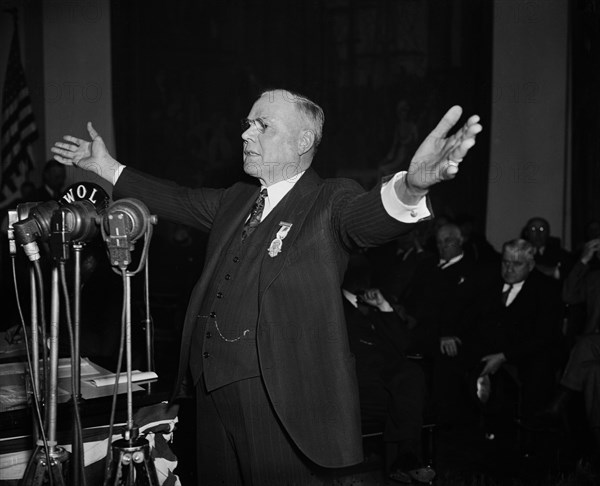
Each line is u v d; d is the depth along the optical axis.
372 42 10.49
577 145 8.57
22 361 2.77
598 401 4.07
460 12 9.89
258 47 10.73
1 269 4.89
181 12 10.30
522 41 9.25
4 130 8.84
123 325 1.83
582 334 4.59
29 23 9.05
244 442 2.07
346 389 2.01
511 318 4.54
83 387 2.37
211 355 2.10
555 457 4.09
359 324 3.70
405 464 3.53
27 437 2.15
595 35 8.29
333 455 1.97
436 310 4.83
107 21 9.45
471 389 4.14
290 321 2.00
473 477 3.70
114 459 1.82
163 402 2.33
